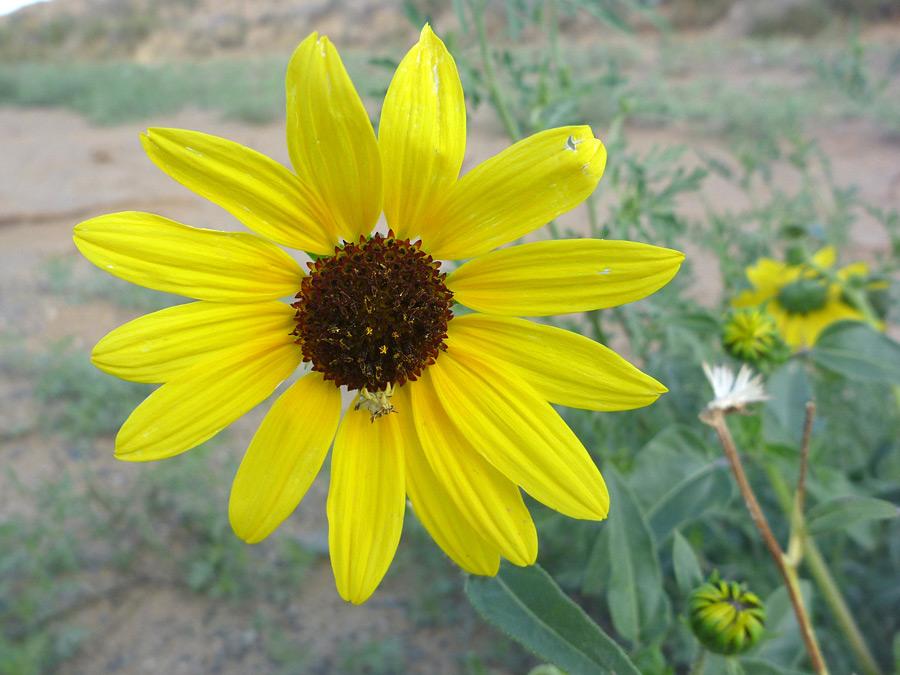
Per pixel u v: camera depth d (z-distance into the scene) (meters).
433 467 0.10
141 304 0.47
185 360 0.10
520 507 0.10
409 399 0.11
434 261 0.11
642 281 0.10
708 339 0.23
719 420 0.11
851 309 0.22
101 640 0.25
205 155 0.10
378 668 0.23
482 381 0.10
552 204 0.10
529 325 0.10
